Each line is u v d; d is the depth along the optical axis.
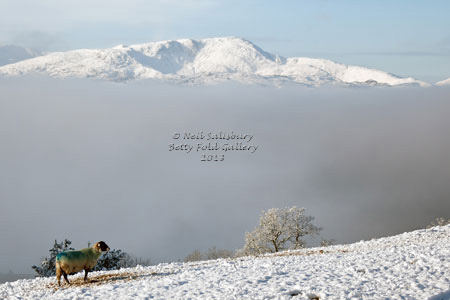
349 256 22.28
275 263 22.06
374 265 18.59
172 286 17.83
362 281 16.23
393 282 15.86
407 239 28.66
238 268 21.22
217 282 17.86
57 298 17.30
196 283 17.97
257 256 29.09
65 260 20.28
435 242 24.73
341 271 18.17
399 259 19.50
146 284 18.69
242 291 15.85
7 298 19.02
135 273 23.06
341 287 15.40
